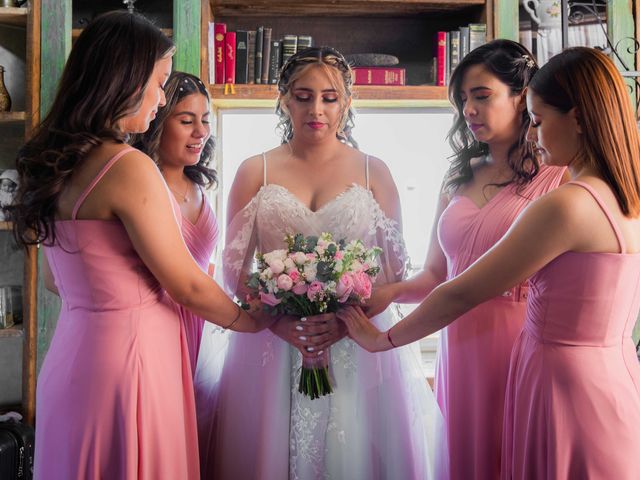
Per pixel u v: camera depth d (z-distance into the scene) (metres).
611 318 1.45
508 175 1.95
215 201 3.19
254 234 1.97
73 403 1.51
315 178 1.97
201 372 2.03
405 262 2.02
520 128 1.90
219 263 2.04
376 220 1.94
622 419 1.43
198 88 2.09
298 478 1.87
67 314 1.61
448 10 3.14
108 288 1.52
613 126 1.42
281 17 3.25
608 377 1.45
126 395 1.50
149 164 1.52
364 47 3.28
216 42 2.92
